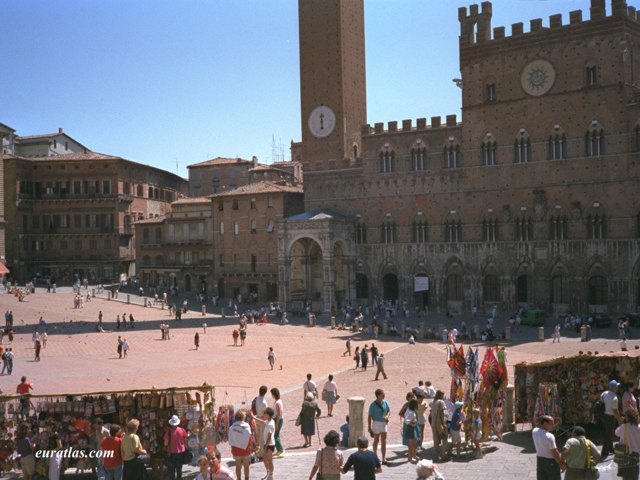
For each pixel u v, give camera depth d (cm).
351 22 11494
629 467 1961
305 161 11412
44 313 9669
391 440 3036
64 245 14275
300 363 5944
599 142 8856
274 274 11781
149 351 6775
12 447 2544
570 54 9056
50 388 4662
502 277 9612
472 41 9869
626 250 8619
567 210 9094
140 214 15062
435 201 10212
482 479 2244
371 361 5994
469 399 2609
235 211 12244
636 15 8900
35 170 14275
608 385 2678
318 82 11362
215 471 1872
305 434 2969
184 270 12988
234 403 4128
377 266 10731
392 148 10600
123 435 2266
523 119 9438
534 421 2695
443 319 9306
